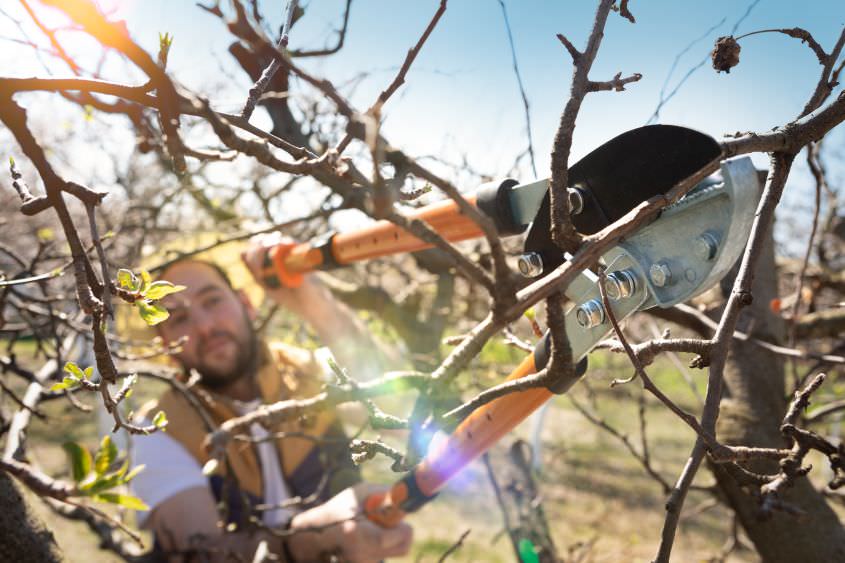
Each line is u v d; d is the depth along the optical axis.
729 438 1.83
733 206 0.77
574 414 8.53
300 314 2.68
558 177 0.70
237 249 3.02
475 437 1.07
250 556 2.21
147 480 2.49
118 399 0.79
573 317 0.91
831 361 1.61
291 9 0.87
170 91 0.56
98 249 0.69
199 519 2.41
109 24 0.54
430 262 2.15
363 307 3.32
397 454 0.78
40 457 4.08
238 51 1.63
